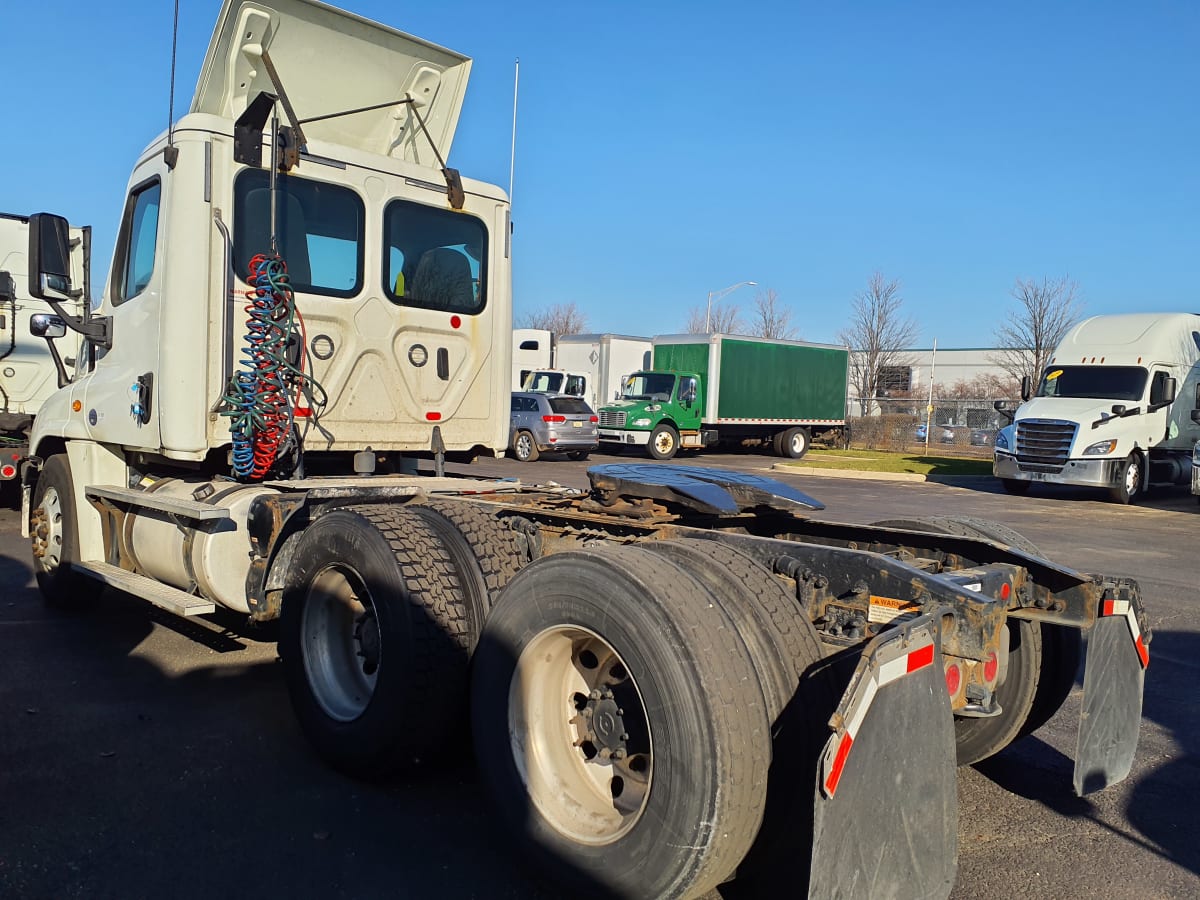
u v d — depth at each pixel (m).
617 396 31.23
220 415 5.14
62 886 3.14
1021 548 4.22
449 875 3.30
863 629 3.15
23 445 10.29
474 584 3.87
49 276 5.62
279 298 5.08
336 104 5.74
